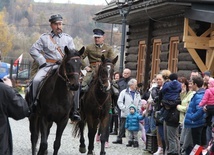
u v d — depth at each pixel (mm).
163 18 20406
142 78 22469
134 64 23281
